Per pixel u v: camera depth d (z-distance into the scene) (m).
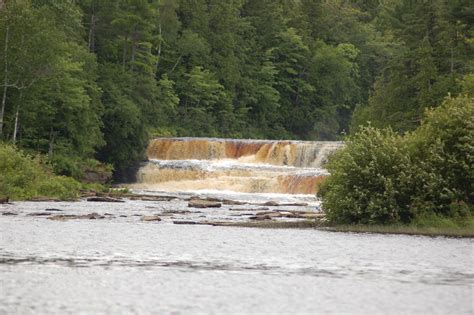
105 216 62.22
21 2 106.00
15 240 43.53
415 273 33.06
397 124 116.56
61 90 112.75
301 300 26.94
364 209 54.00
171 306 25.73
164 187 119.38
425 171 53.47
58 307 25.42
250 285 29.77
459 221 52.66
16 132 110.06
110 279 30.77
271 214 64.50
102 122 125.38
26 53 103.62
